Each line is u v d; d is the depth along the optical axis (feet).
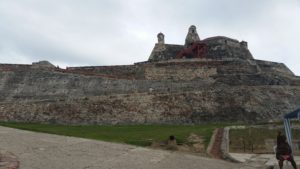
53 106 136.26
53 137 73.36
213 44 202.90
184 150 75.92
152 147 78.43
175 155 63.93
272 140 91.71
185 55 199.21
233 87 147.84
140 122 131.44
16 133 75.05
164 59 201.57
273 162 66.54
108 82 158.10
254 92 147.64
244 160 68.18
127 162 53.83
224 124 126.31
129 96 139.95
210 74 166.71
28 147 59.00
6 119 132.77
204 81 157.58
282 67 201.05
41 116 133.39
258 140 92.22
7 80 165.17
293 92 157.38
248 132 101.76
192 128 113.39
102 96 139.74
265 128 107.55
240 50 206.39
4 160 47.29
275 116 139.54
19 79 165.89
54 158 52.54
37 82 163.43
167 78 169.07
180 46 212.64
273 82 163.73
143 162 54.85
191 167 54.13
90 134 98.17
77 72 172.14
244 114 135.74
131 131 107.14
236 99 142.10
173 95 140.77
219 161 63.21
